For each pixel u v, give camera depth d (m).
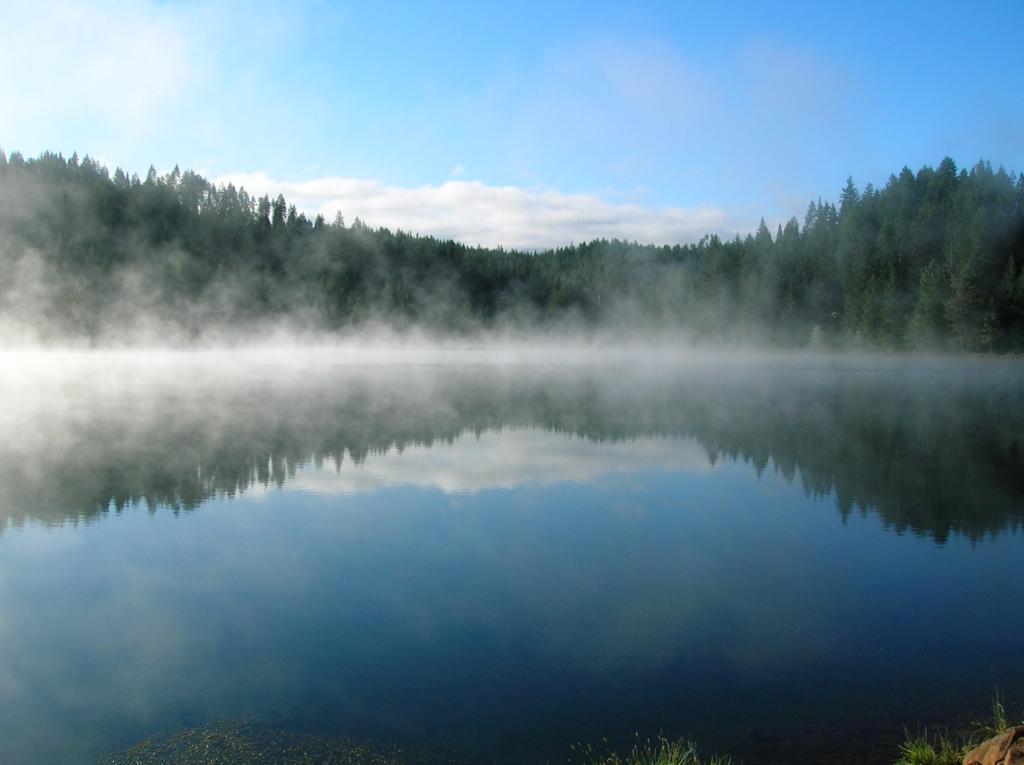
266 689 7.29
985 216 71.38
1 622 9.05
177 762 5.95
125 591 10.20
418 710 6.86
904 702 7.07
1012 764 4.38
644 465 20.50
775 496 16.44
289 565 11.41
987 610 9.51
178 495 16.53
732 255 101.88
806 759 6.07
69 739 6.34
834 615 9.34
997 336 63.56
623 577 10.86
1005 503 15.68
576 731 6.53
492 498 16.23
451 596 9.98
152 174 116.00
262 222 118.94
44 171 105.44
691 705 7.00
